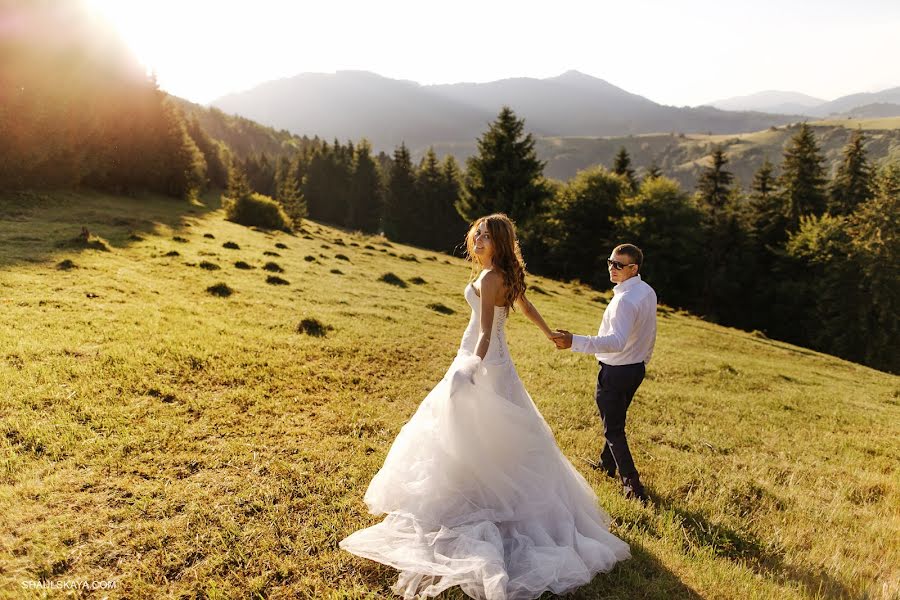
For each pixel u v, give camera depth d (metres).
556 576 3.01
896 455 7.22
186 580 3.00
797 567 3.84
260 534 3.46
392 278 18.42
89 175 33.16
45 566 2.96
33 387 5.34
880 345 34.50
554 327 14.99
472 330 3.69
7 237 13.84
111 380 5.83
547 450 3.58
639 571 3.45
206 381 6.36
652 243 44.12
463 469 3.33
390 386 7.38
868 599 3.47
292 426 5.43
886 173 37.34
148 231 19.38
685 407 8.23
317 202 81.00
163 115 42.91
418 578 2.97
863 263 35.25
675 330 19.27
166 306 9.70
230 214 34.00
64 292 9.44
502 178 43.75
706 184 50.09
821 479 5.81
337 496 4.05
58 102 26.44
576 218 49.84
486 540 3.11
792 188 45.88
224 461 4.45
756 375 12.45
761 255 45.94
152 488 3.87
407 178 75.19
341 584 3.06
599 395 4.70
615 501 4.41
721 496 4.89
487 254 3.55
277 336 8.88
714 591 3.32
